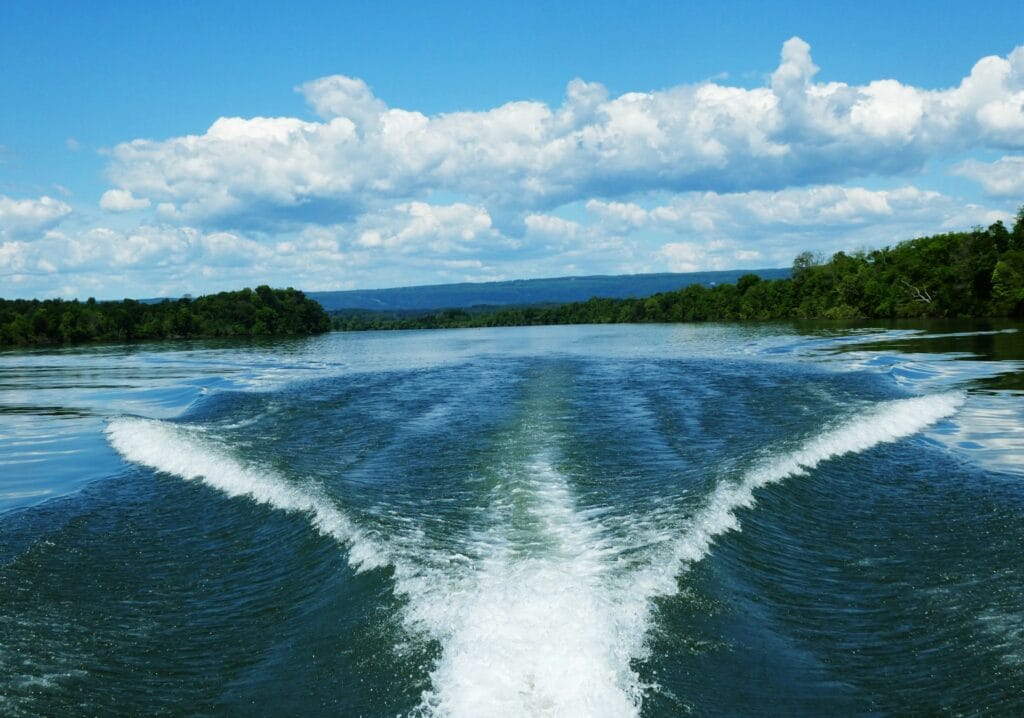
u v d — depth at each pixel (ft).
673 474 54.39
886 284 378.94
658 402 91.61
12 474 64.59
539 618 30.53
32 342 407.03
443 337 375.45
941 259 360.89
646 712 25.43
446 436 72.74
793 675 28.58
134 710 27.91
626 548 38.50
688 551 38.24
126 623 34.76
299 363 191.52
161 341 412.98
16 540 45.80
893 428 72.02
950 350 161.38
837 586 36.65
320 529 43.50
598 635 29.27
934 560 39.88
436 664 28.09
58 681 29.89
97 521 49.19
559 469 56.70
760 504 47.11
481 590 33.37
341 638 31.24
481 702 25.26
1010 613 33.60
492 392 108.06
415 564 36.86
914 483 54.44
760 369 130.62
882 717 26.25
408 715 25.46
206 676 30.01
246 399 105.40
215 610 35.68
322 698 27.43
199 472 59.62
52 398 121.60
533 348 230.27
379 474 57.52
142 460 66.28
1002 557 40.06
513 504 47.55
